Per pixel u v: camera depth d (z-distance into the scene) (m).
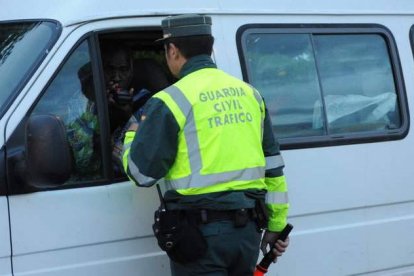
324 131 4.71
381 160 4.87
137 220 3.96
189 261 3.50
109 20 3.97
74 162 3.83
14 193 3.60
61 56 3.81
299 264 4.53
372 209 4.84
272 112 4.52
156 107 3.42
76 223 3.78
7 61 3.85
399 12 5.12
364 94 4.91
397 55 5.07
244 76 4.40
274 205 3.83
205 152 3.48
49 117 3.44
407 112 5.05
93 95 3.93
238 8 4.45
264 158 3.73
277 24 4.59
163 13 4.11
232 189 3.51
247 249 3.59
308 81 4.69
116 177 3.95
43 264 3.70
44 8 3.99
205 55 3.66
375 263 4.84
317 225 4.62
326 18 4.79
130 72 4.35
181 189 3.48
